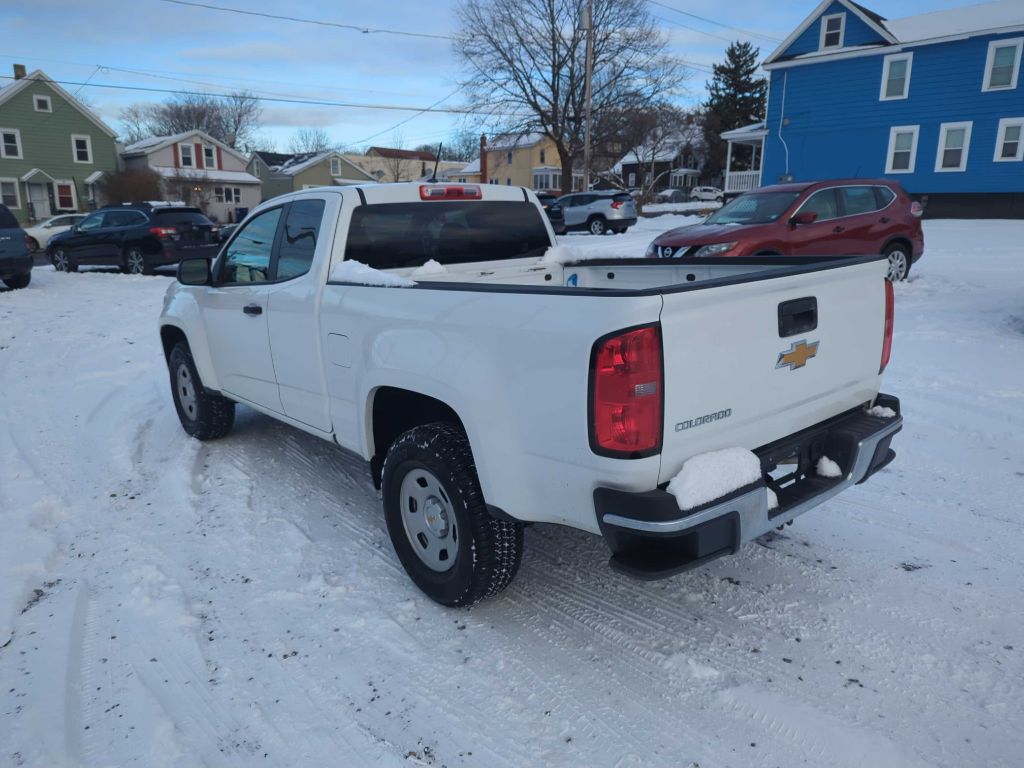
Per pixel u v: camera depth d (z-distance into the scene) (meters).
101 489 4.66
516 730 2.53
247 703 2.68
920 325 8.52
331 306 3.70
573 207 26.89
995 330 8.05
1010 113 26.30
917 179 28.69
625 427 2.38
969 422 5.42
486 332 2.82
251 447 5.43
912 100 28.17
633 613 3.24
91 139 46.00
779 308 2.77
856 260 3.25
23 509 4.28
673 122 49.34
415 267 4.09
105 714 2.62
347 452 5.29
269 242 4.38
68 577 3.56
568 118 38.59
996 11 27.56
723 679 2.77
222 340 4.88
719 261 4.04
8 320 10.76
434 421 3.59
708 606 3.27
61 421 6.10
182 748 2.46
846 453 3.08
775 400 2.82
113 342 9.30
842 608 3.21
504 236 4.48
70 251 17.59
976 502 4.19
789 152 31.80
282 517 4.20
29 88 43.00
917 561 3.58
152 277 16.25
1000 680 2.71
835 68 29.80
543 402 2.61
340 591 3.42
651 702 2.66
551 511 2.73
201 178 49.78
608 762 2.38
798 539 3.85
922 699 2.62
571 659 2.92
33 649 2.98
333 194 3.93
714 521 2.46
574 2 36.25
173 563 3.69
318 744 2.48
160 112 81.00
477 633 3.11
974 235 20.48
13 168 43.09
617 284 4.56
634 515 2.41
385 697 2.71
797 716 2.55
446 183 4.27
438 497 3.22
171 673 2.85
